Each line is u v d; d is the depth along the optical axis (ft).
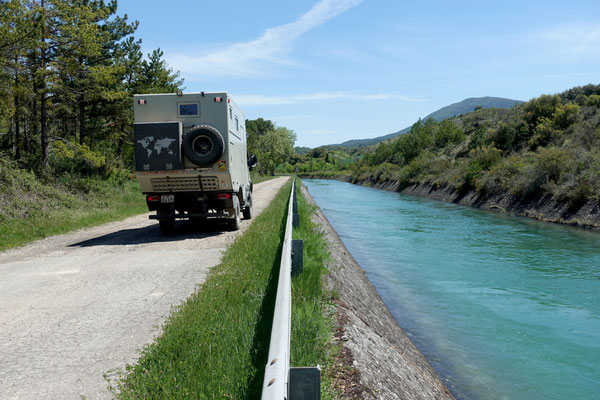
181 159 39.29
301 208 62.95
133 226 52.03
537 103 144.77
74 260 32.27
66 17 68.33
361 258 49.49
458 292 36.14
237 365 12.67
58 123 87.25
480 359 23.70
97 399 12.06
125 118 95.40
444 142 208.64
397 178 197.06
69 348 15.76
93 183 76.18
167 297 21.88
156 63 116.78
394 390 15.33
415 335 27.17
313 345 14.87
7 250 37.76
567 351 24.58
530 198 88.63
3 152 69.26
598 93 197.67
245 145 52.60
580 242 56.34
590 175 74.69
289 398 7.76
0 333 17.48
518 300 33.76
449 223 77.36
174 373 12.34
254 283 21.83
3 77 62.23
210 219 56.34
